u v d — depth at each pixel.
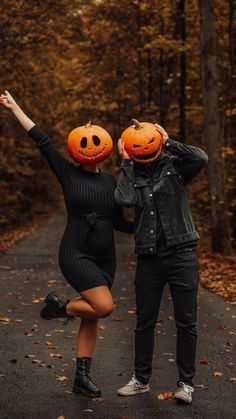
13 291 9.99
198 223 18.42
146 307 4.71
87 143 4.65
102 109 26.17
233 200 17.08
